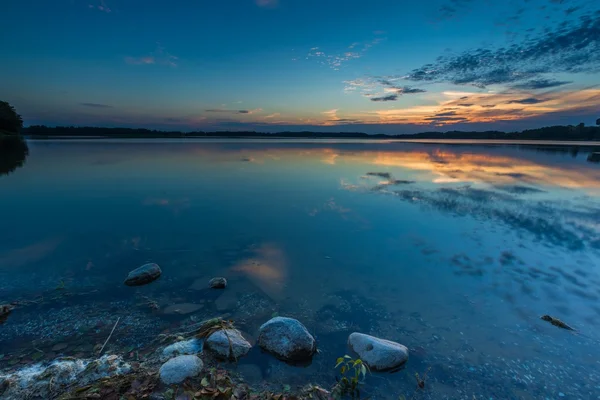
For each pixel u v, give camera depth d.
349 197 11.15
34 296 4.64
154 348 3.60
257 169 18.38
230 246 6.71
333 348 3.71
